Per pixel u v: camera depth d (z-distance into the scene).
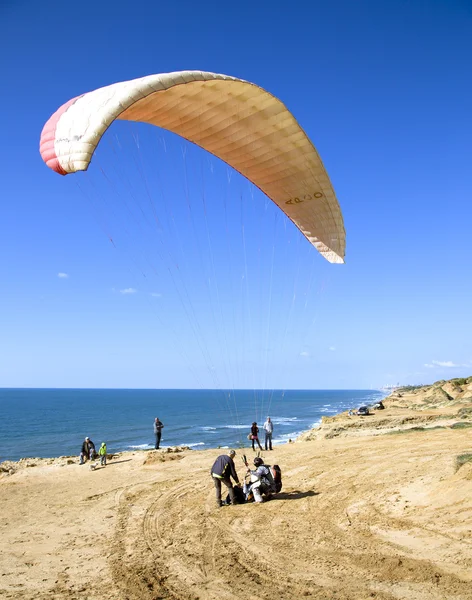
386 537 7.68
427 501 9.01
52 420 93.38
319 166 11.09
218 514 9.87
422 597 5.62
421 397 60.06
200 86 9.26
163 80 8.62
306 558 7.13
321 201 11.90
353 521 8.64
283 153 11.16
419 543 7.27
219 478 10.55
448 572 6.20
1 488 14.02
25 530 9.56
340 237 12.26
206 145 11.66
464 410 30.14
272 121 10.40
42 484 14.48
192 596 6.09
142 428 72.81
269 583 6.35
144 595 6.18
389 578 6.21
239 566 7.00
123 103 8.29
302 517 9.16
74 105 9.03
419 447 15.20
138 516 10.12
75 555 7.89
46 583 6.73
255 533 8.47
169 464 16.44
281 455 16.78
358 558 6.94
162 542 8.31
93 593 6.32
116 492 12.60
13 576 7.05
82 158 8.22
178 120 10.47
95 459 18.34
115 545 8.29
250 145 11.27
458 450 13.77
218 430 65.31
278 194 12.48
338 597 5.79
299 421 79.19
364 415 41.16
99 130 8.20
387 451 15.12
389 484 10.69
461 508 8.29
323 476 12.46
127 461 17.53
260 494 10.56
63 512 10.90
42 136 9.33
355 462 13.83
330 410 117.31
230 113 10.31
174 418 95.62
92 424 82.56
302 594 5.95
